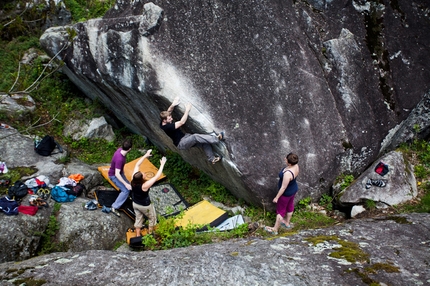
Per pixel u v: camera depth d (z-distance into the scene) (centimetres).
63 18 1230
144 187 640
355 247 501
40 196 716
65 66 926
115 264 487
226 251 520
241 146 698
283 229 684
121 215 736
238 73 716
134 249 679
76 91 1070
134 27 697
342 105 761
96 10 1303
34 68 1071
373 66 786
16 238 626
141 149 962
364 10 799
